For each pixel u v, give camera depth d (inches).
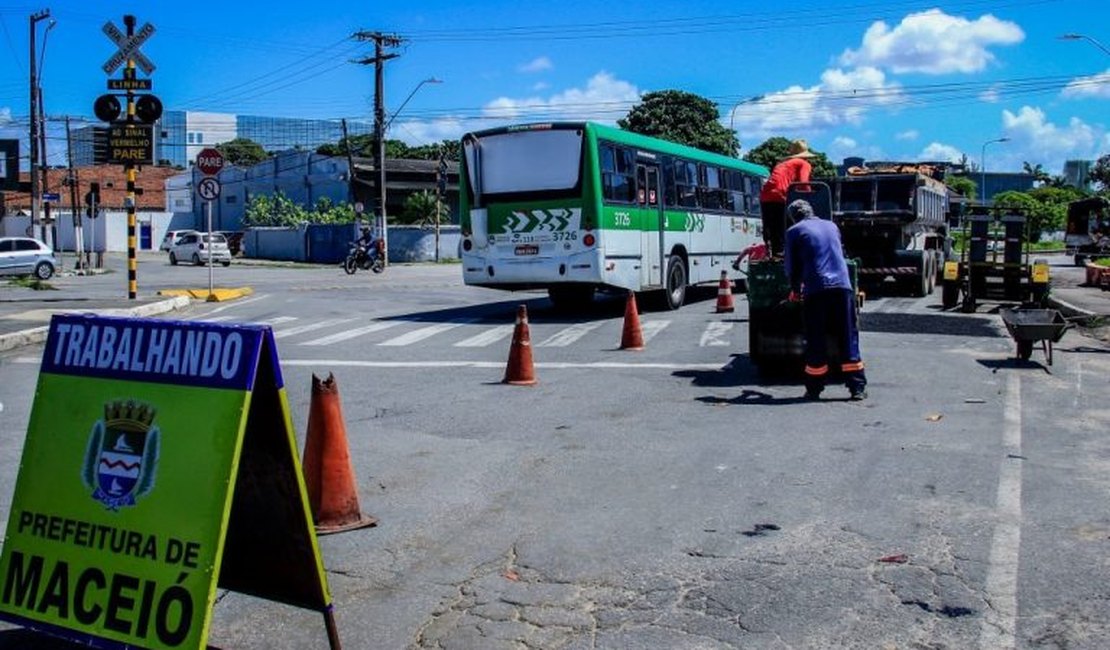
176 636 145.9
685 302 861.8
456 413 366.6
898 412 354.9
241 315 792.3
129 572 151.6
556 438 323.0
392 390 417.4
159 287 1218.6
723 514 238.7
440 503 252.2
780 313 422.0
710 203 866.1
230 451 148.4
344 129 2357.3
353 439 325.4
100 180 3464.6
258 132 4485.7
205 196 983.6
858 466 279.7
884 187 861.8
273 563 163.6
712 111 2231.8
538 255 685.9
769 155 2556.6
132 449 155.6
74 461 160.2
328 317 754.2
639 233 725.3
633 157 722.8
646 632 174.6
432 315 759.7
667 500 251.1
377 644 171.6
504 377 441.7
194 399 152.9
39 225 1743.4
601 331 623.2
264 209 2571.4
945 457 289.0
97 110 890.1
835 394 392.8
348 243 2110.0
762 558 208.8
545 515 241.1
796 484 263.0
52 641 173.9
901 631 173.0
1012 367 455.2
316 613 185.0
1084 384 411.5
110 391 159.9
